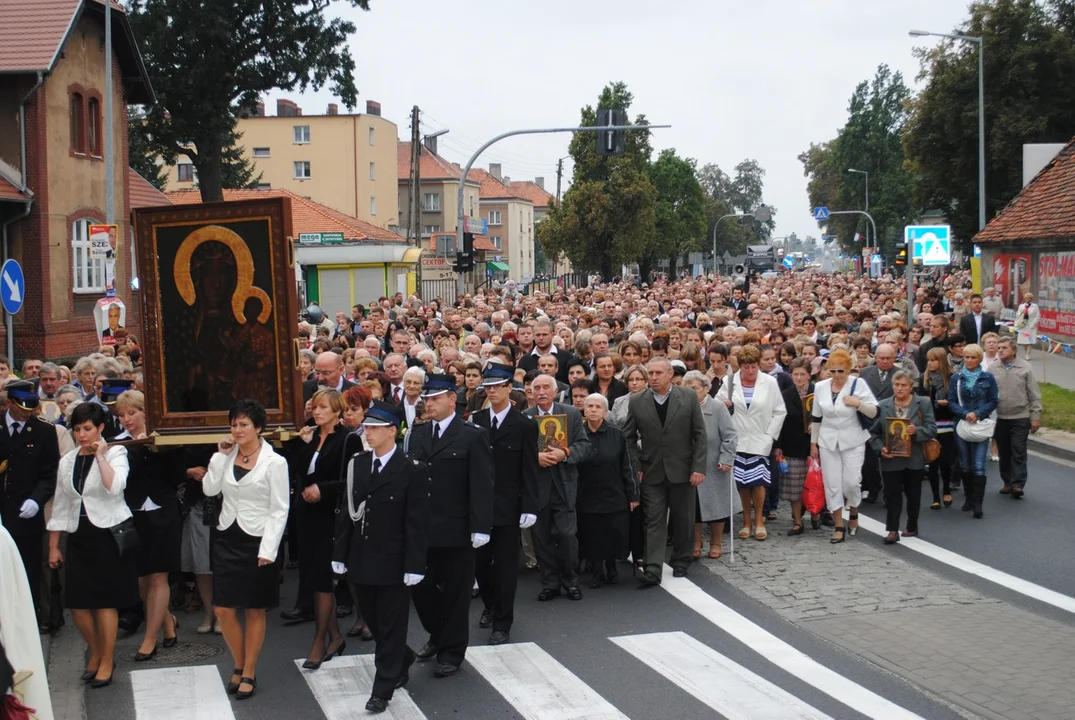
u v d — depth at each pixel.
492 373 8.61
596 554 9.95
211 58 40.09
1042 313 29.84
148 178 62.38
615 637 8.65
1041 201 31.17
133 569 7.85
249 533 7.40
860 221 102.94
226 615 7.46
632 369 10.36
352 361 12.78
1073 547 11.34
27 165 28.30
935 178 53.09
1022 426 13.70
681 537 10.44
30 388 8.77
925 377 13.51
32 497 8.62
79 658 8.37
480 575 8.90
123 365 12.29
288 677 7.83
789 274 79.94
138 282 8.84
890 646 8.32
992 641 8.41
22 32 28.72
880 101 106.81
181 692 7.54
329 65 41.91
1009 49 49.53
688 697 7.30
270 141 73.19
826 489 11.71
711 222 141.62
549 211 61.19
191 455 8.66
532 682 7.64
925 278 58.31
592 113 59.81
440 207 93.38
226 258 8.73
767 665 7.94
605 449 9.90
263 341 8.72
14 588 5.14
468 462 7.90
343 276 42.47
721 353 12.09
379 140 76.44
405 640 7.32
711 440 10.84
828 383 11.73
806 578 10.30
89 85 30.86
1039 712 6.96
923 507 13.48
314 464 8.26
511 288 54.12
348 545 7.33
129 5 40.28
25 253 28.45
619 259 59.44
